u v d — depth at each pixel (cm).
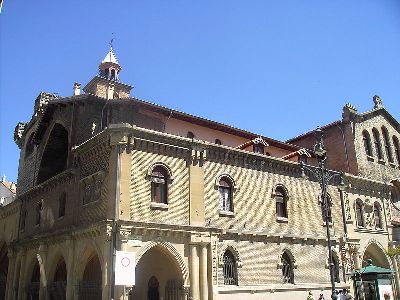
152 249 2703
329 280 3291
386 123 4544
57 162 3878
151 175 2616
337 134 4216
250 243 2920
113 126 2562
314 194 3444
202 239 2667
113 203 2442
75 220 2852
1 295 4406
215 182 2872
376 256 3834
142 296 2731
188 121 3278
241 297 2741
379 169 4206
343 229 3553
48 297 3044
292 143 4578
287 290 2989
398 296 3769
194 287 2562
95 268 2861
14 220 4147
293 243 3161
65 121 3338
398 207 4350
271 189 3177
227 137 3553
